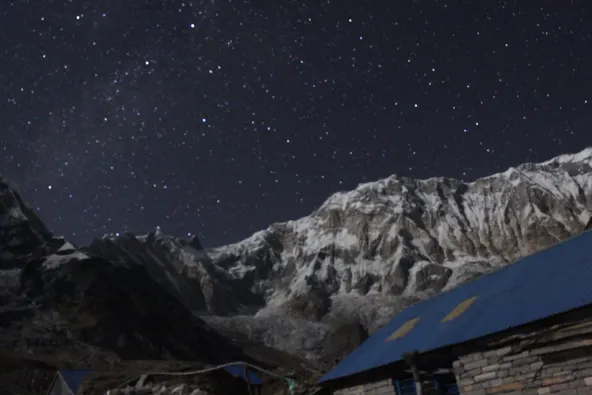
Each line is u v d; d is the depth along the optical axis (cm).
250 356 11031
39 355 7069
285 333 15475
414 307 2712
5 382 5772
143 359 8250
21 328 8200
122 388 2469
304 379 4000
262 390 4141
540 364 1667
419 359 2088
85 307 9312
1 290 9706
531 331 1703
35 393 5744
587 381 1549
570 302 1617
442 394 2041
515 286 2062
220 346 10488
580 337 1569
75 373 4431
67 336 8375
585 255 1922
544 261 2125
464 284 2531
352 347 12988
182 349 9306
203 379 3962
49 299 9600
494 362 1800
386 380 2227
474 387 1847
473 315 2038
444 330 2088
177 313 10806
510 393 1728
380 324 16588
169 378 3931
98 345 8394
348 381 2436
